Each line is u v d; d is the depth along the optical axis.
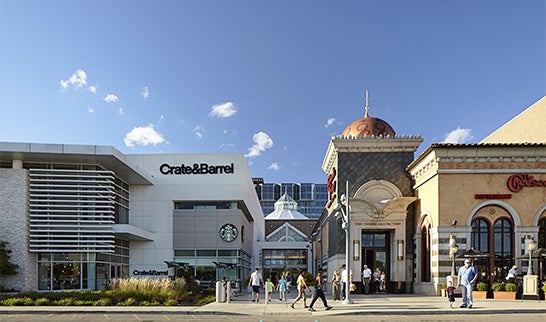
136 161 45.53
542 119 35.94
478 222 27.88
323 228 47.62
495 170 27.66
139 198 44.88
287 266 80.00
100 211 34.06
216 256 44.50
